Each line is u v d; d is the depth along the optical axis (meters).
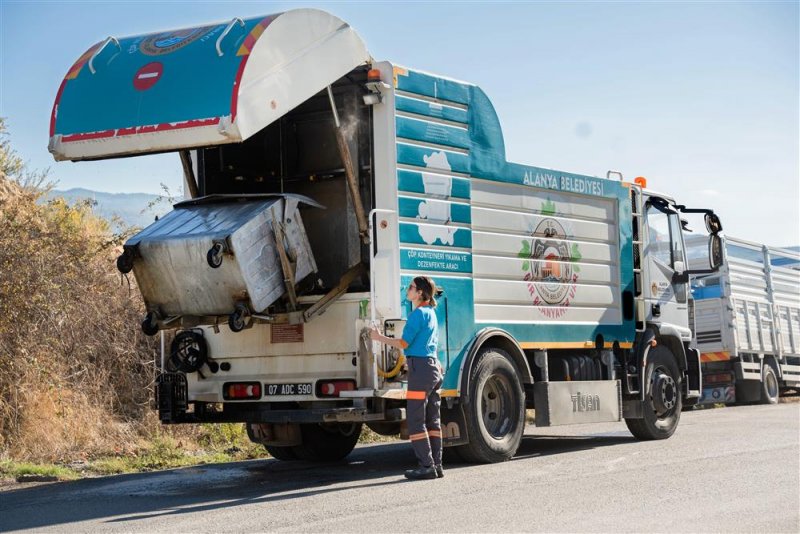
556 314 11.77
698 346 22.16
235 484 9.62
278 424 10.85
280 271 9.12
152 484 9.67
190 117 8.50
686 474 9.46
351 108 9.95
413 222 9.80
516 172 11.30
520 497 8.20
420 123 10.02
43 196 14.77
